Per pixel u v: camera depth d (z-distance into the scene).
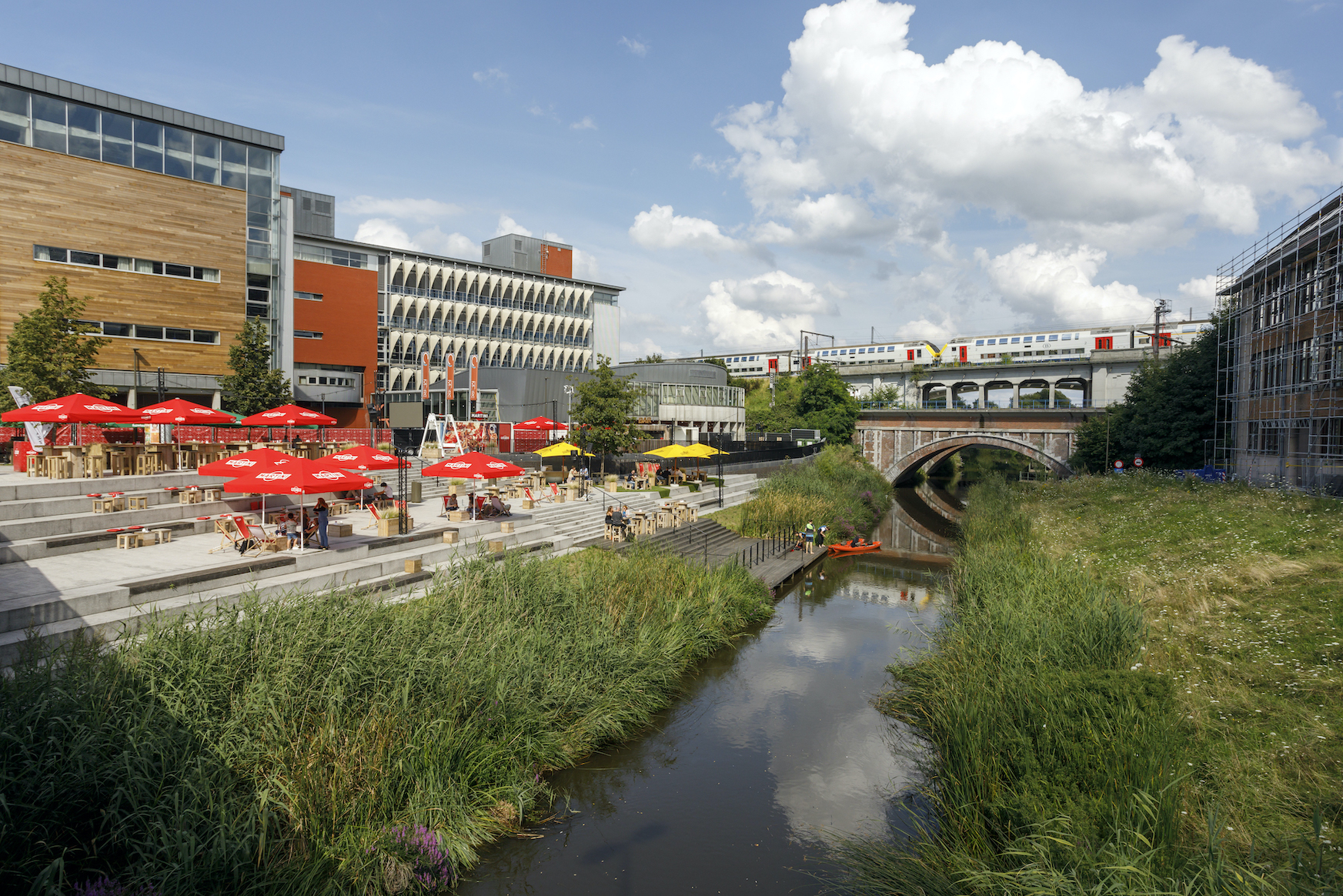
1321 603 13.45
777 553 30.75
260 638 10.11
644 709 14.43
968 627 15.98
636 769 12.70
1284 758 9.02
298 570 16.03
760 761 13.03
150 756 7.87
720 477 39.25
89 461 20.56
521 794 10.69
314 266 58.19
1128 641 13.00
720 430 64.81
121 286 41.16
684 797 11.72
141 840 7.43
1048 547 24.03
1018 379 80.56
